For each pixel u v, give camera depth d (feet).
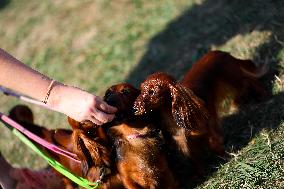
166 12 22.72
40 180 16.39
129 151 13.26
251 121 15.08
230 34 19.43
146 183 13.30
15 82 10.39
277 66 16.44
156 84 12.91
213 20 20.71
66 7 27.12
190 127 13.02
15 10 29.66
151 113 13.33
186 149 13.76
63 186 16.38
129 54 21.89
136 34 22.62
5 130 21.86
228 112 15.87
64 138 15.64
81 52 23.54
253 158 13.47
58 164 13.61
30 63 24.80
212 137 14.16
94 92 20.93
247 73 15.85
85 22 25.16
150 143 13.30
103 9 25.26
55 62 23.88
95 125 12.80
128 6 24.48
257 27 18.71
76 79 22.21
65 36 25.00
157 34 21.94
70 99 10.42
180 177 14.51
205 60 15.69
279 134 13.94
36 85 10.44
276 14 18.66
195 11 21.77
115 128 13.25
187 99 12.97
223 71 15.46
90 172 13.07
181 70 19.56
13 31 27.78
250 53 17.70
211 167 14.26
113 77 21.22
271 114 14.85
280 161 12.83
